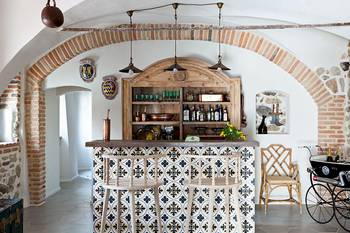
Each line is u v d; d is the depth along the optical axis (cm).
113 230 485
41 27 462
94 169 485
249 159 484
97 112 710
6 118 646
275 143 697
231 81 691
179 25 652
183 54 705
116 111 709
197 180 454
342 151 658
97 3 464
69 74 712
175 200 485
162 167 484
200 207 486
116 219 485
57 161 816
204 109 725
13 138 643
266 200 629
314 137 691
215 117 709
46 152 751
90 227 536
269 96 709
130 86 698
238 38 670
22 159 657
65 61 674
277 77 695
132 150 484
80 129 1109
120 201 477
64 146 936
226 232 459
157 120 710
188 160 483
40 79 674
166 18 600
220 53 698
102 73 709
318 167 571
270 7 506
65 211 629
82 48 669
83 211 629
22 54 481
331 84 655
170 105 729
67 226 542
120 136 709
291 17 533
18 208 374
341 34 532
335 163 546
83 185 876
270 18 562
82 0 446
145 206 486
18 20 462
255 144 473
